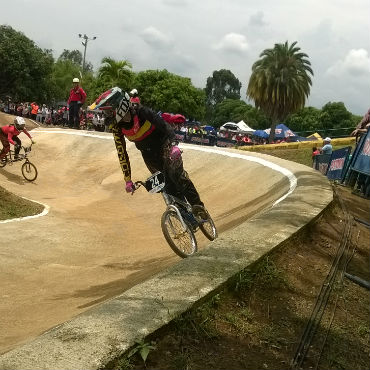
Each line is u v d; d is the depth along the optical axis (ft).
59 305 15.84
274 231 14.48
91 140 61.26
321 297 11.40
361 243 17.22
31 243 25.55
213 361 7.85
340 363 8.66
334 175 45.73
